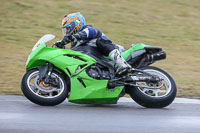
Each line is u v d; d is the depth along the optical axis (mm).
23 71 30875
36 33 42656
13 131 14836
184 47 43188
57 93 20641
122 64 20203
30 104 20156
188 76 32312
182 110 20172
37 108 19109
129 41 42562
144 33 46062
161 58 21047
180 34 47594
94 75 20141
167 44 43438
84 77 19938
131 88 20359
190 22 52688
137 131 15500
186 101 23000
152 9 55562
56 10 50500
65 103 21312
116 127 16016
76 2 54219
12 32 42344
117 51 20375
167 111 19750
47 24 45781
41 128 15414
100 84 20031
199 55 40781
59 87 19891
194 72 34031
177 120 17719
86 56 20266
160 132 15477
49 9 50594
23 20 46250
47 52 19812
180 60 38250
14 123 16031
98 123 16562
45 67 19750
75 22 20906
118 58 20250
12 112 18047
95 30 20578
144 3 57781
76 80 19875
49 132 14875
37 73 19812
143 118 17891
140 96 20125
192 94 25922
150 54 20875
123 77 20250
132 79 20234
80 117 17562
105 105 21250
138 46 21109
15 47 38062
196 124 17078
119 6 54688
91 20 48062
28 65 19875
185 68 35375
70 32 21016
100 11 51719
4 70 30625
